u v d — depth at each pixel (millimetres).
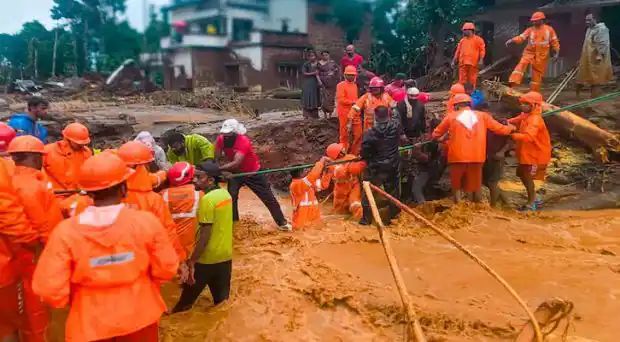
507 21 19328
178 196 5859
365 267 6227
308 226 8258
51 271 3174
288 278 6031
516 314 4809
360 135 10672
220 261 5383
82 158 6430
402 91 10883
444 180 10445
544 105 11164
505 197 9617
